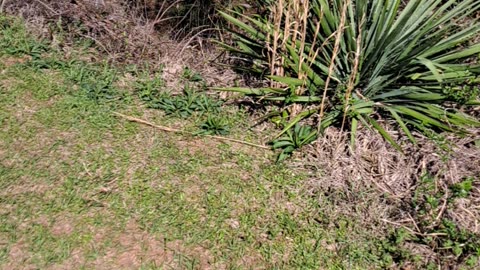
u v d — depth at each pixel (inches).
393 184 171.6
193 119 192.5
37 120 185.9
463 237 155.0
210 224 159.3
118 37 219.0
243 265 150.6
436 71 170.9
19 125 183.5
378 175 173.6
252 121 192.9
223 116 194.1
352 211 164.9
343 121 178.5
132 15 228.7
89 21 224.1
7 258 145.9
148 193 165.8
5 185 164.1
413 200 165.8
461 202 164.1
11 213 156.7
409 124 186.9
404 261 152.6
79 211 158.7
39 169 169.5
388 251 155.3
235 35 213.8
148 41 220.1
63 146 177.6
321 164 176.2
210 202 165.2
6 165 170.1
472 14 217.8
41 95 195.6
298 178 172.9
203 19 230.7
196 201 165.2
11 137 179.2
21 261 145.6
